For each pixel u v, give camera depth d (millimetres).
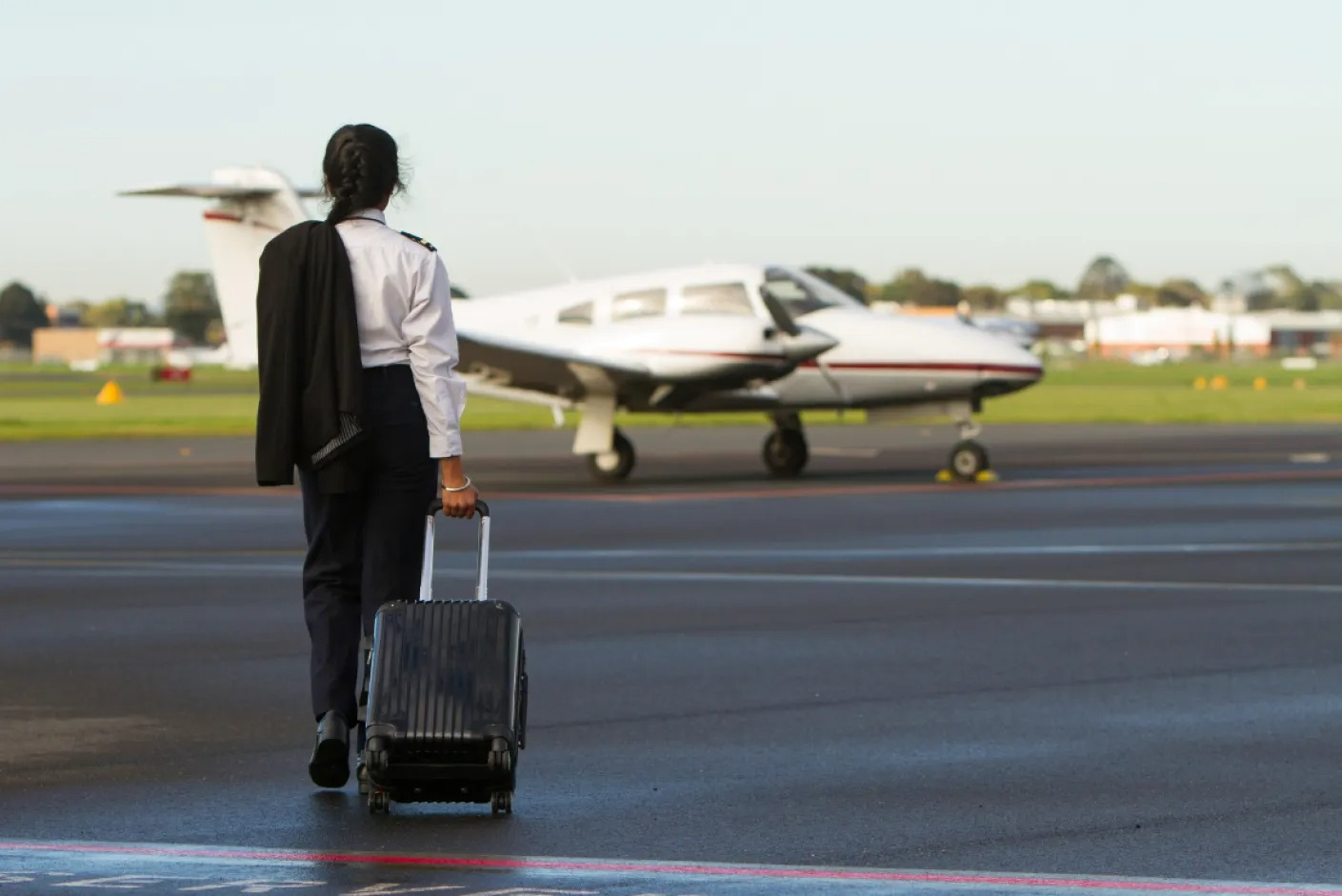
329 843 15461
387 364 17281
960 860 14898
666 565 40781
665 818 16594
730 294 73188
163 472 77125
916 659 27094
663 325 71062
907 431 122688
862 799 17500
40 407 173500
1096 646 28438
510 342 68312
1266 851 15227
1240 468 79562
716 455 92188
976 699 23578
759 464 84688
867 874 14352
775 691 24219
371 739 15625
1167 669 26062
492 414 164125
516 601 34219
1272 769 18984
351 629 17812
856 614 32312
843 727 21625
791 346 70750
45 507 58406
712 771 18906
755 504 59438
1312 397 199000
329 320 17062
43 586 36656
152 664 26484
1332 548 44406
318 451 17141
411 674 15828
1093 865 14734
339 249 17094
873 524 51656
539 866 14602
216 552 43812
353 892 13648
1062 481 70938
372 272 17156
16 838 15633
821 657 27266
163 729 21344
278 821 16391
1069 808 17031
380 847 15266
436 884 13930
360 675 22984
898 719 22141
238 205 75625
